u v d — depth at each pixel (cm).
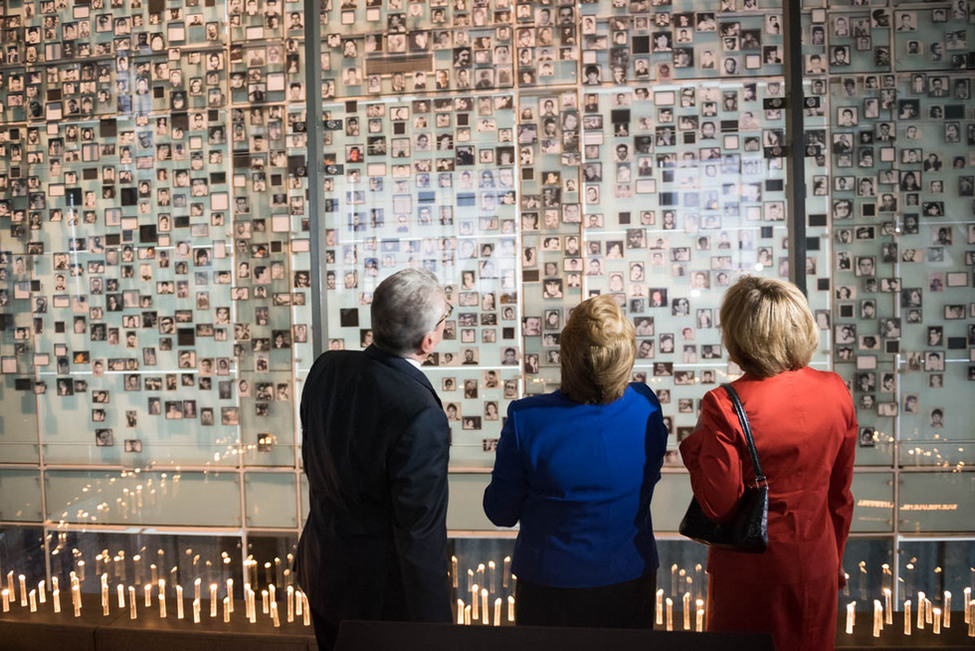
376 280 321
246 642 301
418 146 318
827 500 176
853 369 307
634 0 308
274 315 330
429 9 316
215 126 328
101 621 316
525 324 317
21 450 342
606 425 173
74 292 338
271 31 323
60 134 336
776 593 166
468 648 94
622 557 174
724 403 165
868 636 293
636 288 313
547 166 313
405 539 168
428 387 176
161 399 337
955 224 302
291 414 331
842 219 305
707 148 309
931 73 300
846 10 300
